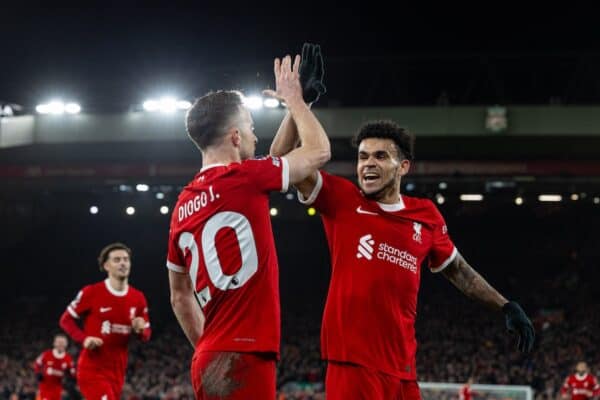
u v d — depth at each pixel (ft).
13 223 150.41
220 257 13.03
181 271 14.23
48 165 115.34
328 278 148.56
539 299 133.39
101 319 31.53
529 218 163.02
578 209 161.58
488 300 16.67
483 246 157.38
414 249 15.60
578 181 108.99
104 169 114.42
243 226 13.11
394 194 15.96
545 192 124.98
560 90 114.42
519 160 107.04
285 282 148.46
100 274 148.77
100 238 158.61
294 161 13.60
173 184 118.21
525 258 152.35
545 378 95.61
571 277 141.69
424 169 109.09
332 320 15.29
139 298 32.50
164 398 90.02
